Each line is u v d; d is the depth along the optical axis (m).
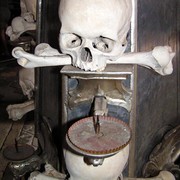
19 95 2.18
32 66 0.83
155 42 0.97
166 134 1.05
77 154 0.76
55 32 1.01
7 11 3.23
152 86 1.00
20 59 0.82
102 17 0.65
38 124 1.23
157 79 1.01
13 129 1.73
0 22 3.18
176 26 1.04
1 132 1.70
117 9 0.66
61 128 1.00
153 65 0.78
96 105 0.79
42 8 1.07
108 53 0.71
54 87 1.07
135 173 1.02
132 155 0.96
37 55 0.83
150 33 0.94
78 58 0.73
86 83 0.85
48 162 1.06
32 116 1.83
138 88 0.93
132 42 0.85
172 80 1.07
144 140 1.03
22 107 1.32
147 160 1.07
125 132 0.71
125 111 0.88
